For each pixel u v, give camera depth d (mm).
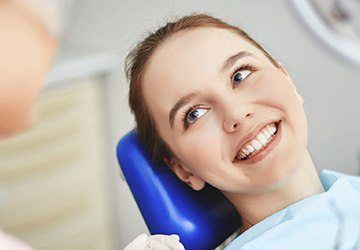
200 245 925
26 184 1662
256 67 847
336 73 1831
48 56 363
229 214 948
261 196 858
